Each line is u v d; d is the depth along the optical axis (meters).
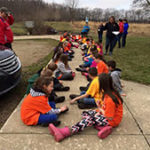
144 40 14.01
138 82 4.43
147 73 5.14
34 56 7.86
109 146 2.17
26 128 2.49
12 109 3.11
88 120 2.37
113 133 2.41
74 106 3.11
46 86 2.45
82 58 7.05
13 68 3.36
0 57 3.17
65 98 3.42
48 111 2.55
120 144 2.21
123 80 4.57
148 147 2.17
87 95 2.98
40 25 22.86
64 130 2.27
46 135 2.35
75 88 3.93
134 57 7.51
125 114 2.91
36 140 2.26
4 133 2.38
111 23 7.32
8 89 3.19
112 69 3.62
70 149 2.12
